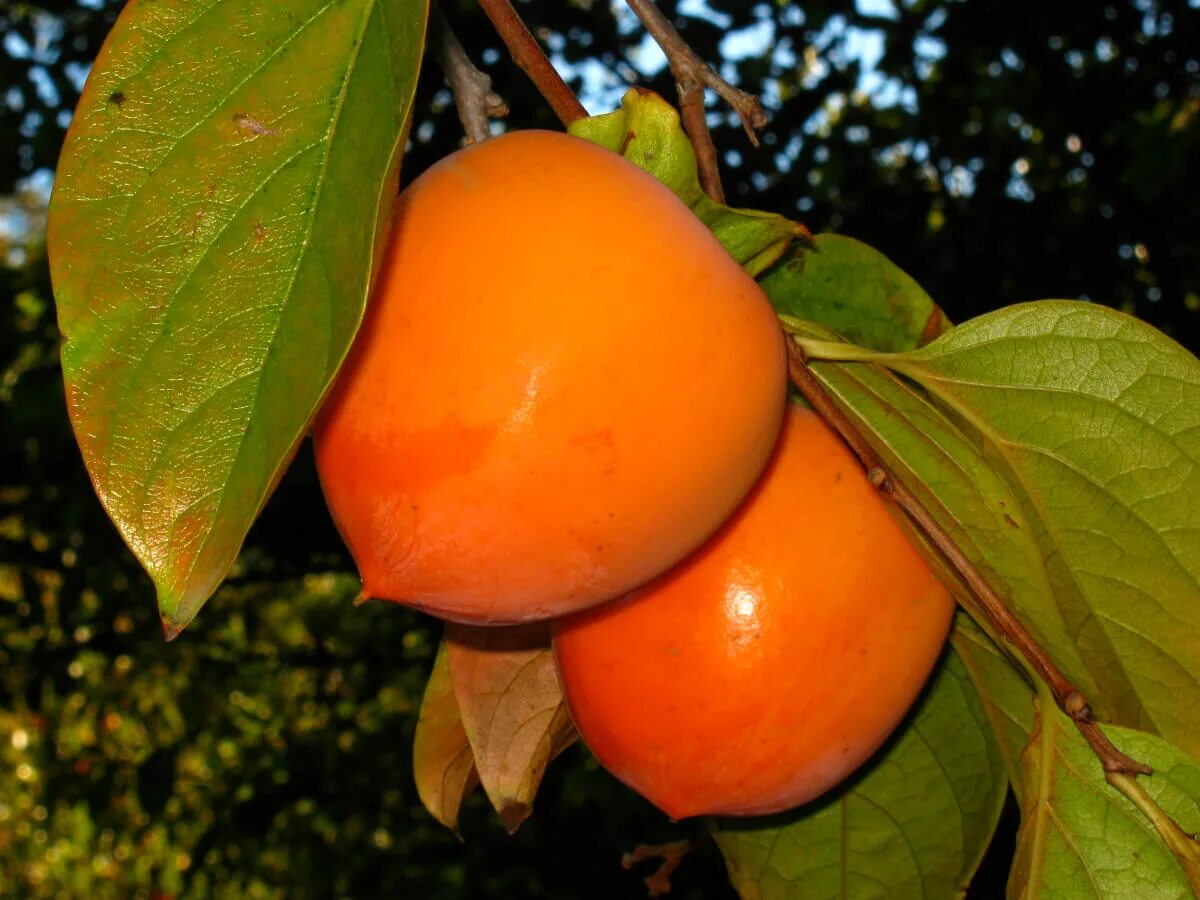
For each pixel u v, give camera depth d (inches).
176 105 10.5
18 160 46.7
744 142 45.1
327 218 10.4
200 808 55.7
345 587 69.4
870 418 13.1
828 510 12.6
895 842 15.5
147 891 70.6
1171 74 46.1
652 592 12.5
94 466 10.2
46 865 75.3
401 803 52.1
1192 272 47.6
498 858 49.7
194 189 10.4
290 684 66.8
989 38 46.1
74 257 10.3
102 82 10.4
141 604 46.7
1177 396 12.7
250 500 10.2
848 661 12.5
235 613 56.7
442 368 10.7
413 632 54.3
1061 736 13.2
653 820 47.9
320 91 10.6
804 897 15.7
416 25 10.6
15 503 44.9
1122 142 45.9
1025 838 13.4
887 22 46.0
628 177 11.4
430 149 44.4
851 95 48.3
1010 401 13.0
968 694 15.0
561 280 10.8
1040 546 13.3
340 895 53.5
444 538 10.9
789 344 12.7
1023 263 48.3
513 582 11.1
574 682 13.0
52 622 47.4
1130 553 13.0
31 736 71.2
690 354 11.0
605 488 10.9
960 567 12.5
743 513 12.5
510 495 10.8
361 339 10.9
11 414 41.4
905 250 48.1
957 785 15.3
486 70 44.6
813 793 13.1
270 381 10.3
